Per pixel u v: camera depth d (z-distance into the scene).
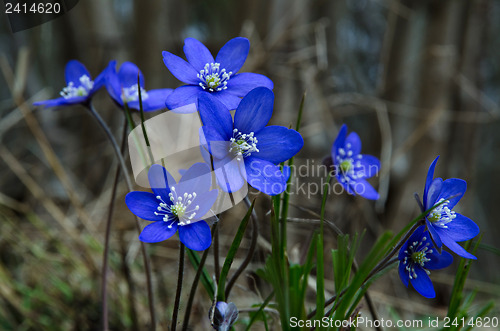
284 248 0.21
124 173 0.23
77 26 0.52
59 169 0.36
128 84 0.23
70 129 0.58
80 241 0.34
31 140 0.55
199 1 0.75
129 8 0.61
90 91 0.23
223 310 0.18
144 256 0.23
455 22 0.60
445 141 0.62
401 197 0.63
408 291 0.50
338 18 0.71
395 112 0.60
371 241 0.50
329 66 0.67
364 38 0.89
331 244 0.37
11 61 0.62
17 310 0.32
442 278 0.42
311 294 0.31
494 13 0.70
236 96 0.19
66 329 0.32
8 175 0.51
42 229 0.37
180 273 0.18
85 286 0.32
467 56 0.61
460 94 0.61
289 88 0.50
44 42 0.58
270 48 0.47
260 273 0.23
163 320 0.28
